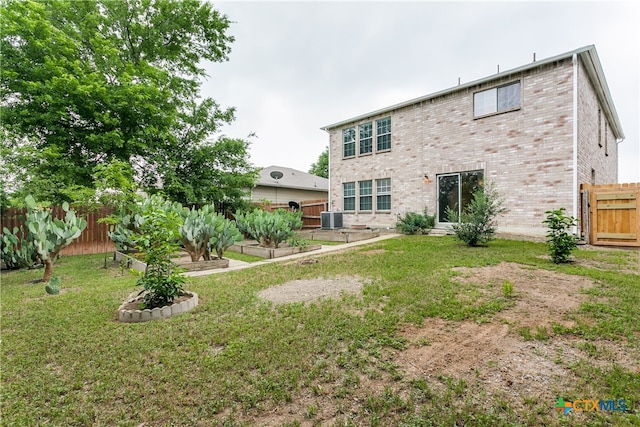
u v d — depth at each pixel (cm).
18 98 1122
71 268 773
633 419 190
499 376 240
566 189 912
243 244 1126
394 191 1385
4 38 1080
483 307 377
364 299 423
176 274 431
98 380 249
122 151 1241
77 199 906
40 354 294
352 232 1251
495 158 1067
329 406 213
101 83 1160
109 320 380
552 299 399
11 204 958
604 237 852
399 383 235
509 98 1046
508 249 779
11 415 210
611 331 304
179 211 760
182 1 1434
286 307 405
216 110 1560
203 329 340
